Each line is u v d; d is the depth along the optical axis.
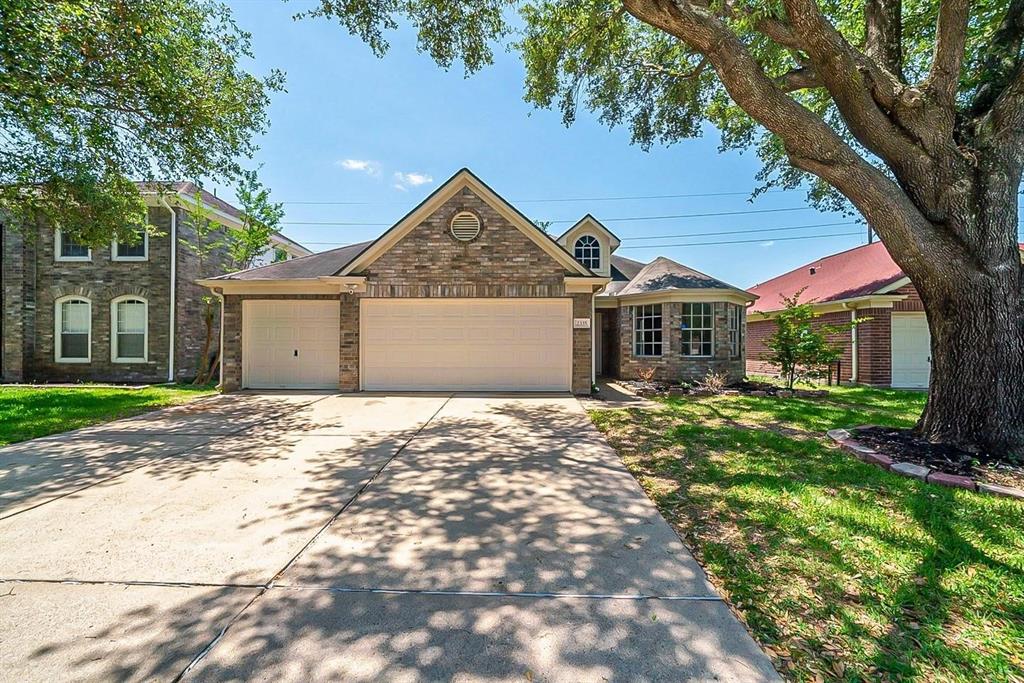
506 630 2.30
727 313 13.52
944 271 5.32
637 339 14.76
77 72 7.76
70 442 6.25
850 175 5.52
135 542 3.27
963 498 4.03
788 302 12.36
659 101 10.80
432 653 2.14
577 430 7.04
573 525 3.58
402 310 11.51
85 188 9.82
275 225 16.25
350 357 11.49
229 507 3.93
